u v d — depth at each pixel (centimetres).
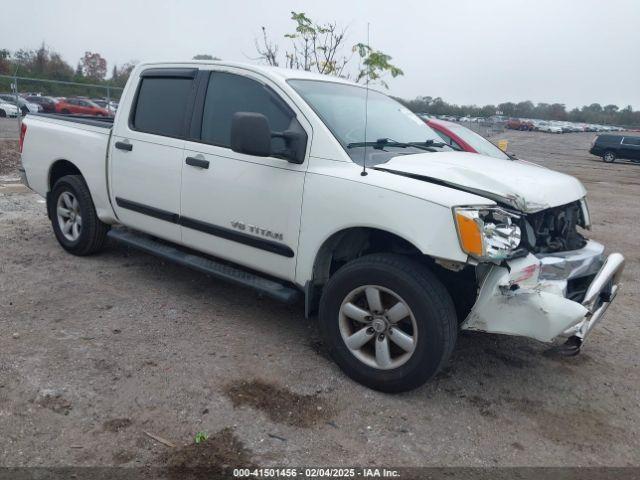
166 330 421
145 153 475
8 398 319
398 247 373
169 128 466
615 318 523
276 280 421
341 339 366
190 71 461
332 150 374
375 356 355
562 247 381
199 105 447
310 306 389
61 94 2389
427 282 330
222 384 352
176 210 455
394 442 309
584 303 345
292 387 355
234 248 423
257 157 400
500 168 386
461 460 299
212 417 318
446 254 317
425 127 494
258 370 373
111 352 381
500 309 325
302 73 449
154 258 583
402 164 370
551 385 386
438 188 335
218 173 420
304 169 379
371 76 732
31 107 2169
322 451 297
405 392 357
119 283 508
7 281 493
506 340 451
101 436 295
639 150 2995
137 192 486
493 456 304
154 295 486
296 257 385
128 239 506
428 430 322
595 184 1814
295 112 395
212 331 425
